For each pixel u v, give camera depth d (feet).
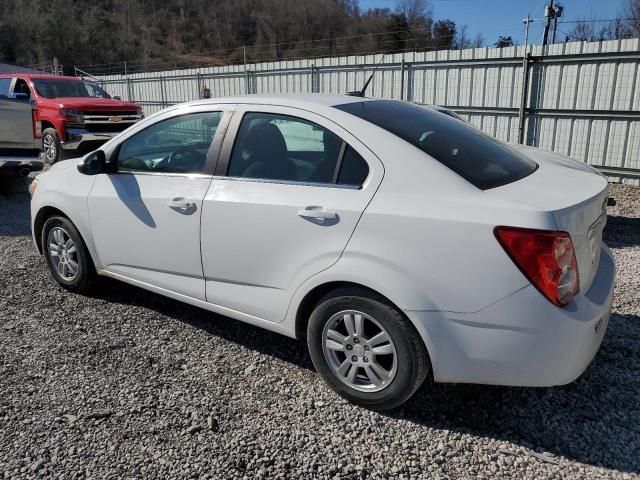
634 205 26.30
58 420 9.17
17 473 8.00
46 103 37.73
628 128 29.09
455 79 35.40
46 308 13.61
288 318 10.12
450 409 9.58
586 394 9.95
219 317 13.20
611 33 77.15
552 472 8.05
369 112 10.26
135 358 11.25
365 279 8.82
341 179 9.46
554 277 7.86
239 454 8.43
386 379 9.18
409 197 8.71
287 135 10.27
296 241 9.63
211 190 10.84
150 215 11.80
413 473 8.06
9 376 10.48
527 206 8.04
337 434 8.92
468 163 9.28
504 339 8.13
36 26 168.04
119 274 13.07
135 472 8.04
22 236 20.53
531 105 32.35
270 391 10.11
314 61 44.06
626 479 7.88
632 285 15.42
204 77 55.01
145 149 12.32
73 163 14.61
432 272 8.36
